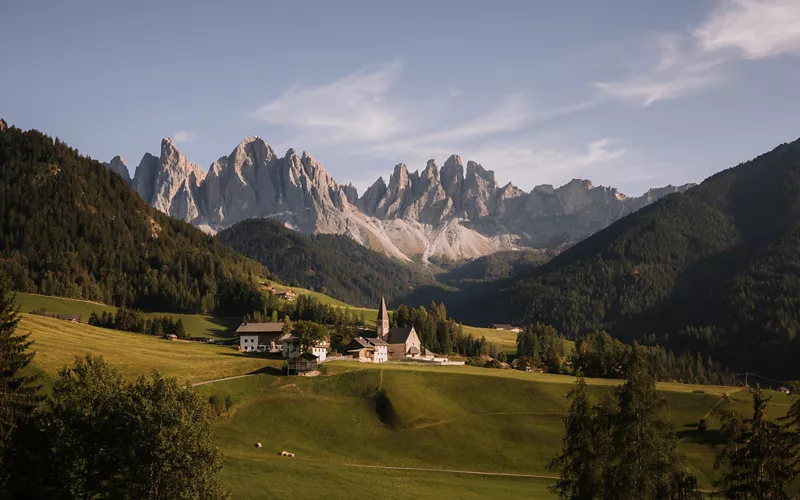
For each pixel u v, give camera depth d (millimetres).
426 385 150250
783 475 56344
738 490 56688
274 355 195875
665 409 59125
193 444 62531
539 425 131500
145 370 144750
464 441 123875
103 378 70062
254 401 136500
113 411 63531
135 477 60656
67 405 65562
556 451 120438
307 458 110812
